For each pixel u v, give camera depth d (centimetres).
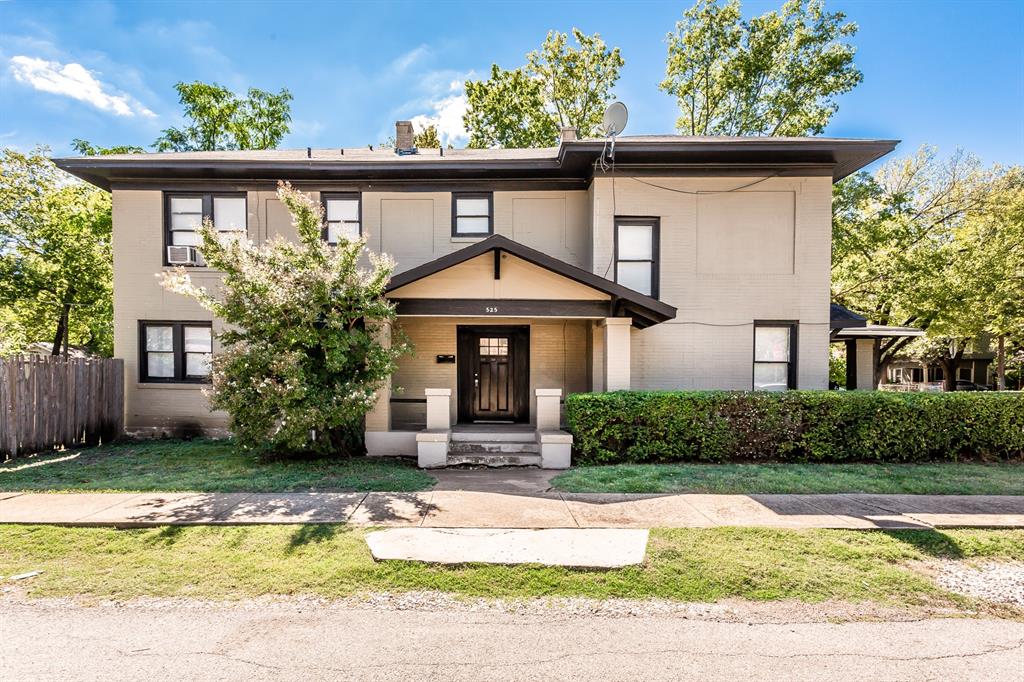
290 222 1187
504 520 575
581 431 873
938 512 601
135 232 1168
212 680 305
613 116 1054
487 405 1148
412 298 927
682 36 2225
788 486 708
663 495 675
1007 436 879
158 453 963
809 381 1088
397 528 547
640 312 955
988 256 1647
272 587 425
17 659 325
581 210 1179
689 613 394
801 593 422
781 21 2080
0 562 468
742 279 1092
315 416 800
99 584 428
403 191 1188
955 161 2473
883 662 330
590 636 360
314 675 311
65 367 1002
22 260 1383
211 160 1112
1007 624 382
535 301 936
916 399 877
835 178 1192
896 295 1819
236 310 809
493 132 2406
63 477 764
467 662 326
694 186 1093
